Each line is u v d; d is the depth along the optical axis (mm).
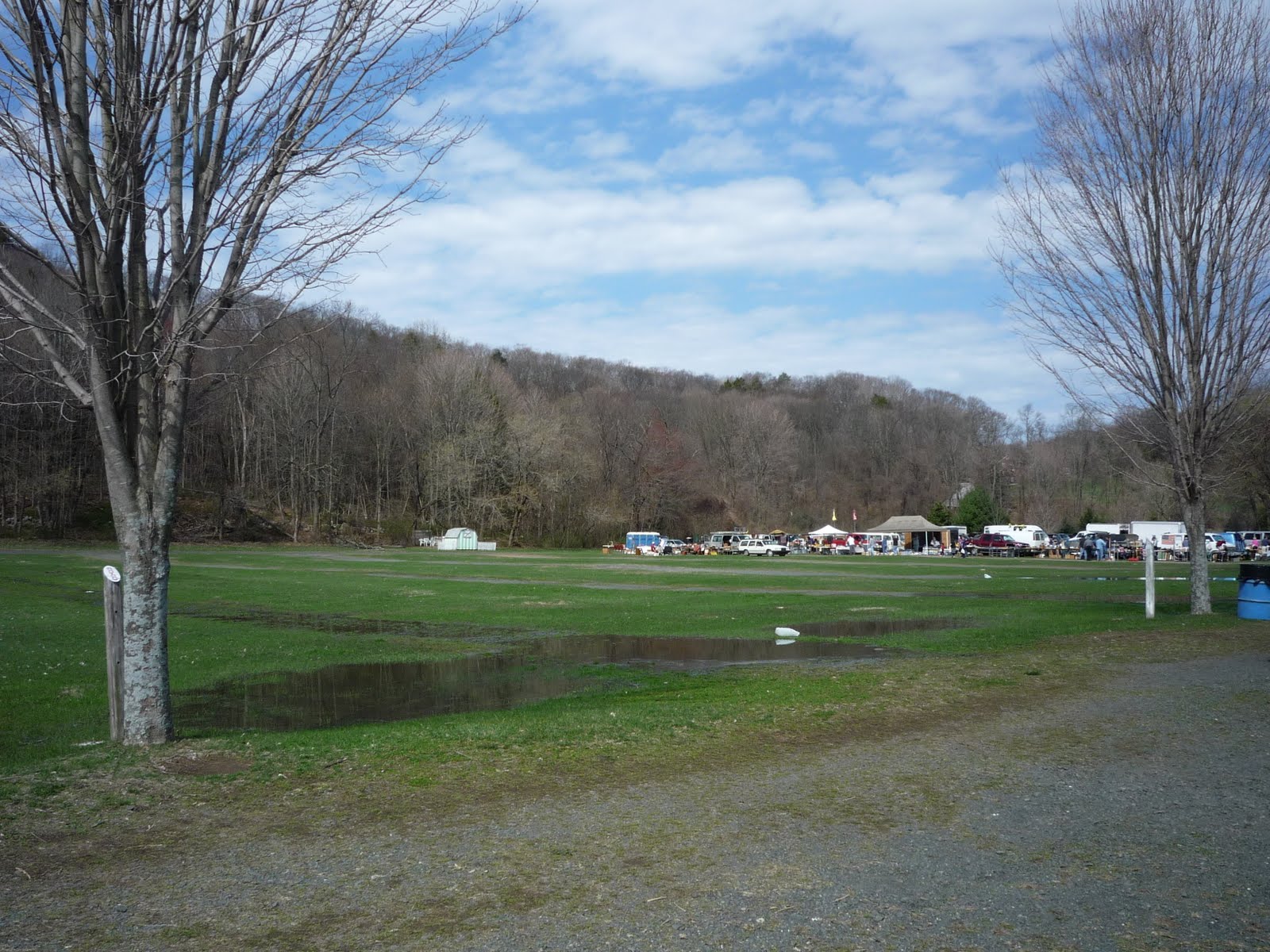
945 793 7523
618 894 5340
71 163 8922
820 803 7277
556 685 16109
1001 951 4512
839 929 4809
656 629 24812
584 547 113625
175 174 9438
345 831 6652
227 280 9492
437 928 4859
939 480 136250
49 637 21953
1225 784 7664
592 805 7281
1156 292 22438
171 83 8961
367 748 9445
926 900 5203
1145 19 22078
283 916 5059
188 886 5543
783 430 134625
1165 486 23875
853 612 28781
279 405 88875
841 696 12500
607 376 168125
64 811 7207
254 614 29125
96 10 8852
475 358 114250
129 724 9602
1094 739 9547
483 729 10500
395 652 20562
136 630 9625
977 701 11930
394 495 112438
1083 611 26516
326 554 77750
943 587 40281
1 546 70688
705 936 4730
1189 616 22797
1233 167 21188
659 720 10875
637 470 119562
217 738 10102
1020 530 93938
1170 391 22859
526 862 5938
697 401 143000
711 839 6379
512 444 109312
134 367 9383
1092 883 5449
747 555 95750
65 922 4988
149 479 9609
